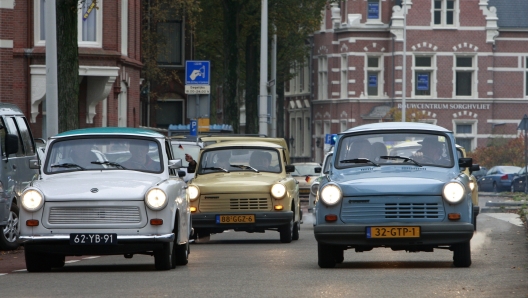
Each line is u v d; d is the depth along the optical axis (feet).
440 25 518.37
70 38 163.32
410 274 88.94
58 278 88.58
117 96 260.42
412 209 93.56
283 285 80.69
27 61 230.89
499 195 334.85
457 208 93.66
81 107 242.17
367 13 523.29
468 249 96.17
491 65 521.65
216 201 142.72
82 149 102.06
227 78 303.89
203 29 346.74
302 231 178.70
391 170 98.89
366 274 89.25
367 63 522.06
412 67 517.96
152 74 334.65
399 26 515.50
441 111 518.37
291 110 602.44
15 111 135.33
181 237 101.04
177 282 83.87
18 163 131.23
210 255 119.55
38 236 93.56
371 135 103.09
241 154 150.41
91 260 114.21
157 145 102.78
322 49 551.18
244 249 131.34
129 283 83.41
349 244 93.76
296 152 597.52
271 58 369.91
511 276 86.89
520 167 404.16
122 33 266.77
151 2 335.26
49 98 151.53
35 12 231.09
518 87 524.11
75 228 93.71
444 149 101.81
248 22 317.83
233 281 84.23
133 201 93.97
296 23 335.06
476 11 520.42
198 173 148.97
